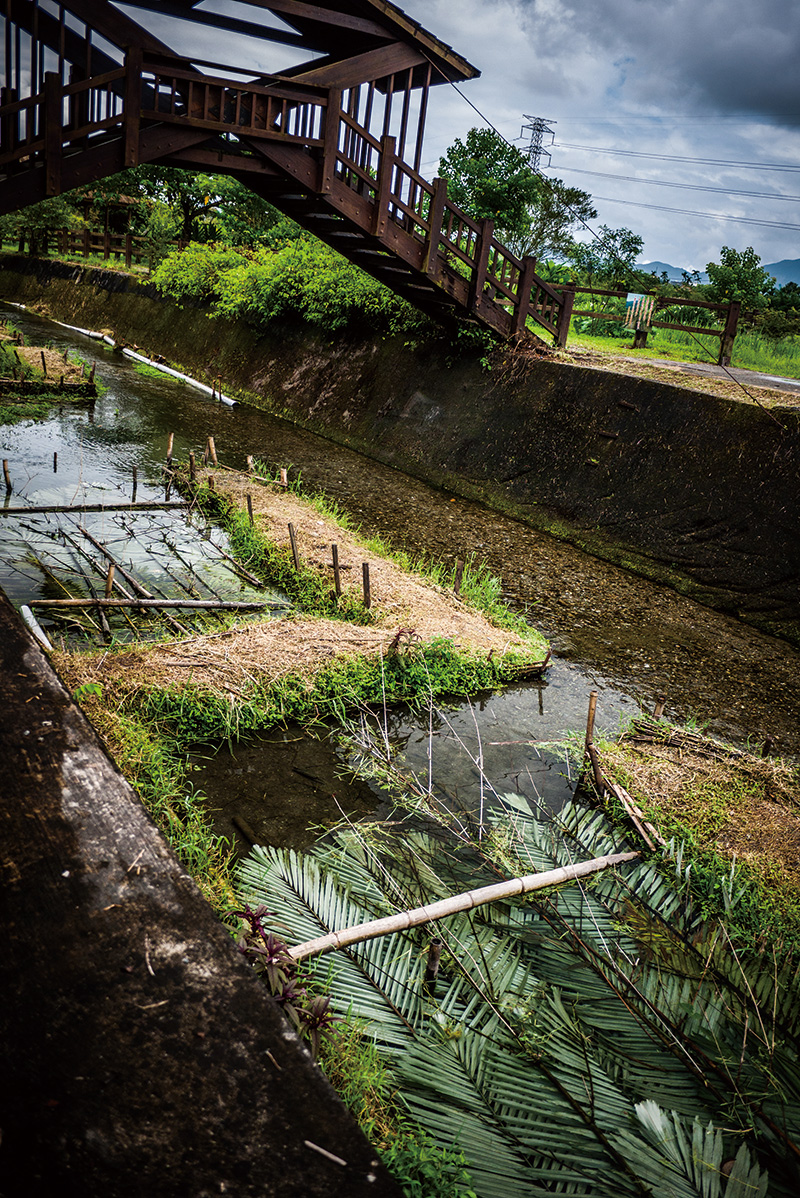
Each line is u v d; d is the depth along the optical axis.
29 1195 1.24
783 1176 2.68
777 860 4.46
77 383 15.12
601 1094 2.91
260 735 5.46
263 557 8.26
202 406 15.78
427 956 3.49
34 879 1.87
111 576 6.82
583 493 10.62
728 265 21.34
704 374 11.73
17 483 9.91
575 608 8.38
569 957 3.64
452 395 12.94
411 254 11.21
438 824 4.73
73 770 2.24
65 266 27.55
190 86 9.10
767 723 6.48
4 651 2.77
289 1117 1.45
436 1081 2.90
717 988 3.58
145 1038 1.55
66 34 9.47
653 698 6.71
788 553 8.45
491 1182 2.52
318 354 16.05
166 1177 1.31
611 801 5.04
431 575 8.37
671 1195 2.52
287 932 3.50
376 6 9.60
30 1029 1.52
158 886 1.92
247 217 22.14
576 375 11.34
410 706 6.12
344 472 12.34
